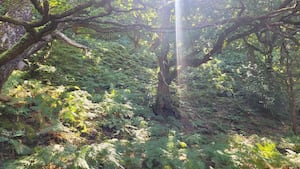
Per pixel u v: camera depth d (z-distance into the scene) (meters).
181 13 4.82
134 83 8.14
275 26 4.39
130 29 3.21
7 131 3.92
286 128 8.27
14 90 4.84
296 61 7.50
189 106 7.97
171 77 6.62
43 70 6.15
